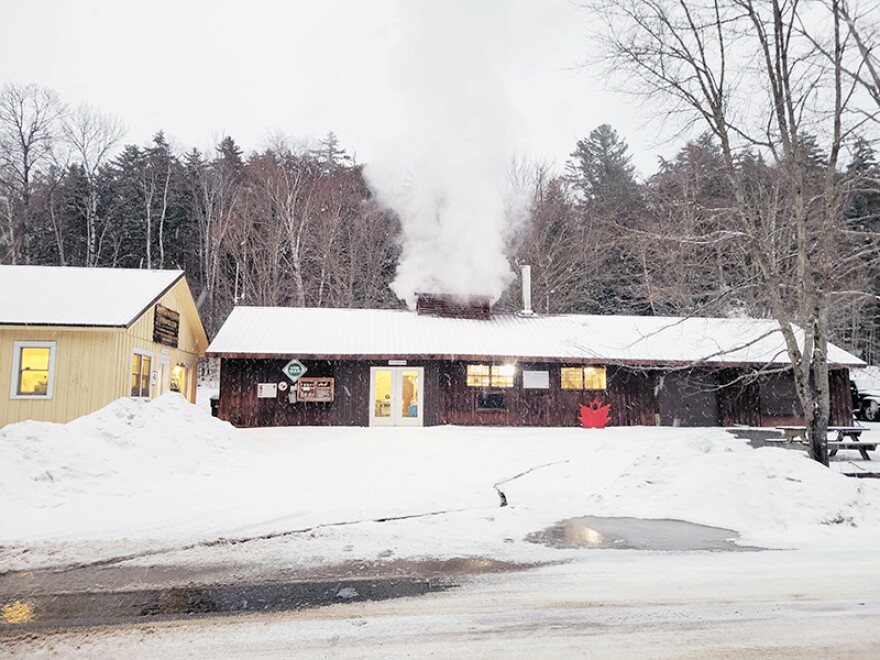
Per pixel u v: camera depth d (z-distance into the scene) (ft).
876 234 33.78
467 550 19.65
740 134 38.73
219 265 121.08
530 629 13.06
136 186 131.44
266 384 64.75
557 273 114.11
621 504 26.48
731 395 69.82
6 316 47.21
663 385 69.77
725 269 60.44
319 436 55.11
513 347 66.74
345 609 14.30
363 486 31.04
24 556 18.74
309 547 19.89
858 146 35.50
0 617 13.76
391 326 70.79
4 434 30.07
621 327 74.33
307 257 118.73
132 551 19.35
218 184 132.26
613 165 136.46
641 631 12.94
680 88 39.09
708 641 12.41
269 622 13.46
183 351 66.74
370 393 65.62
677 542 20.67
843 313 42.75
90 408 47.62
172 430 38.34
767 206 44.70
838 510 23.22
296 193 118.21
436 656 11.70
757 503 23.86
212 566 17.81
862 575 16.90
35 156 127.54
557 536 21.47
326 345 64.28
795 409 69.31
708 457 28.25
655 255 86.69
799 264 36.42
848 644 12.26
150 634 12.75
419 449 45.21
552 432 59.67
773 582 16.30
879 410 76.23
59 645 12.16
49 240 126.21
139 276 58.44
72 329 47.62
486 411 66.95
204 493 29.01
